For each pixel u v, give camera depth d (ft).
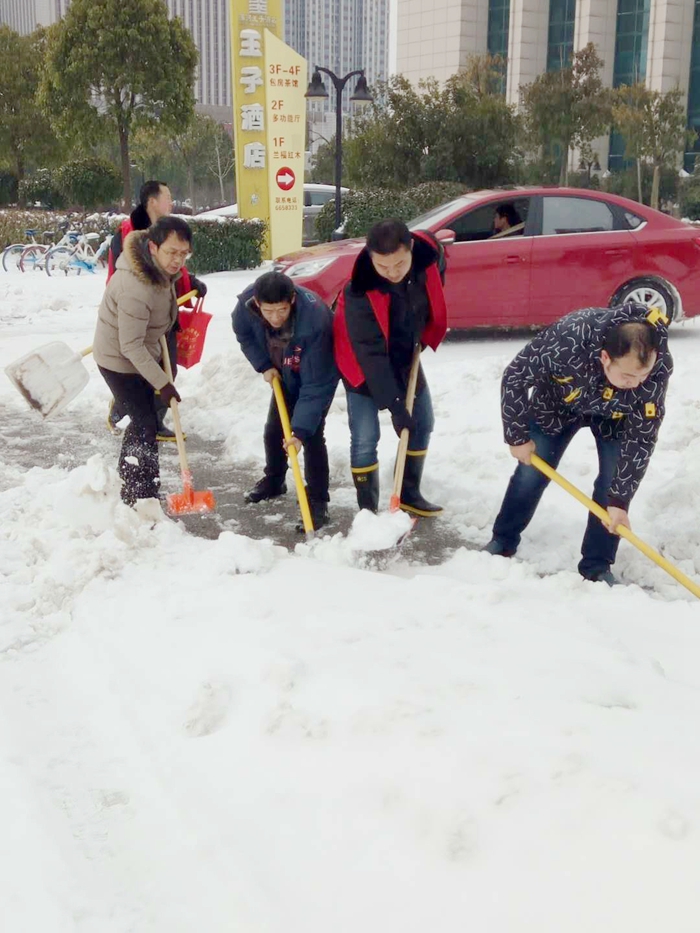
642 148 123.34
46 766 9.00
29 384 17.49
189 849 7.63
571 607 12.36
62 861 7.62
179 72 74.69
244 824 7.78
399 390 14.74
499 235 30.71
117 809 8.30
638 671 9.61
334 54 605.31
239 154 63.82
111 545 13.83
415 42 229.04
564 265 30.37
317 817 7.63
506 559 14.24
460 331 35.63
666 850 6.50
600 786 7.14
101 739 9.45
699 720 8.48
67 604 12.74
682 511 16.15
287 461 17.83
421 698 8.80
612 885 6.35
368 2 611.88
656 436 12.51
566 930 6.14
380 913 6.63
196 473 19.74
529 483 14.34
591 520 13.93
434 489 18.06
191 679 10.07
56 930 6.91
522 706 8.52
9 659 11.41
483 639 10.37
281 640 10.41
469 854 6.88
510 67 213.05
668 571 12.41
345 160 89.71
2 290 49.14
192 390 25.09
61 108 76.33
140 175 196.95
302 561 13.46
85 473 14.53
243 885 7.11
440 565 14.52
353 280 14.23
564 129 106.22
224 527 16.61
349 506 17.74
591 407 12.60
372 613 11.26
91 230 68.49
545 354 12.62
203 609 11.72
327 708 8.91
